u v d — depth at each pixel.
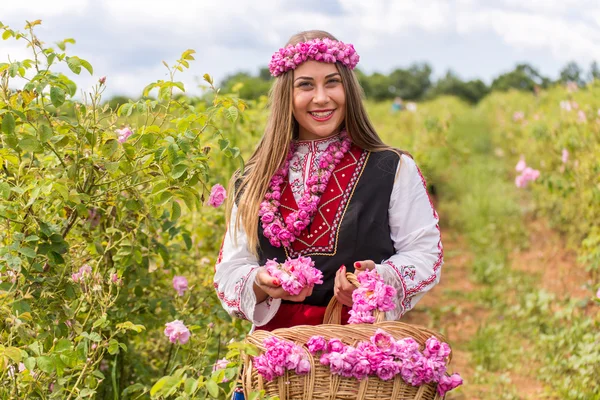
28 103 2.97
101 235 3.43
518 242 8.54
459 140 14.29
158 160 2.98
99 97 3.05
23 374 2.64
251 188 2.66
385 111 18.97
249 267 2.58
